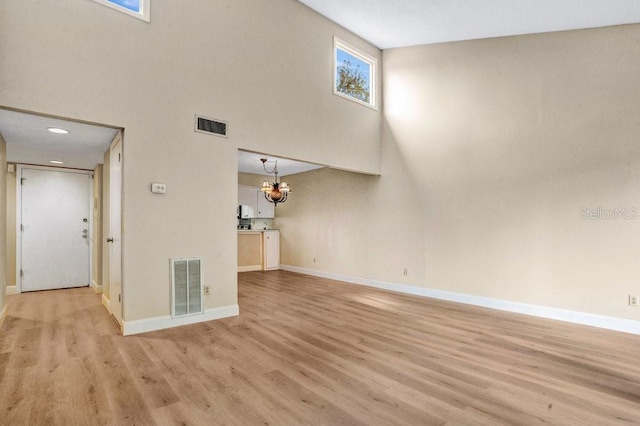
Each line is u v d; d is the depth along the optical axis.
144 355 2.85
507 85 4.53
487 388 2.34
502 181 4.56
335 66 5.20
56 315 4.02
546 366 2.72
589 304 3.86
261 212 8.37
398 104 5.75
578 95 3.96
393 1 4.17
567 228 4.03
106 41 3.16
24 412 1.99
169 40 3.55
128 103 3.29
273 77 4.41
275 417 1.97
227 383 2.38
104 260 4.64
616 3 3.30
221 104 3.94
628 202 3.64
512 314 4.29
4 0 2.66
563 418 1.98
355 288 5.91
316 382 2.40
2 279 3.70
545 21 3.91
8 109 2.70
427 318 4.08
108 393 2.22
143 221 3.42
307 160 4.79
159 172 3.51
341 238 6.72
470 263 4.86
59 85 2.90
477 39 4.81
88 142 4.07
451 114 5.09
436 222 5.24
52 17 2.87
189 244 3.73
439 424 1.92
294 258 7.89
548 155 4.18
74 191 5.76
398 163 5.74
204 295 3.86
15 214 5.26
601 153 3.80
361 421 1.94
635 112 3.61
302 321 3.90
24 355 2.83
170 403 2.11
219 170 3.94
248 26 4.18
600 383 2.43
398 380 2.45
